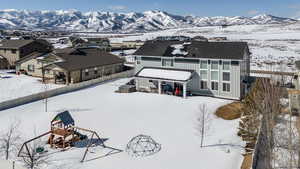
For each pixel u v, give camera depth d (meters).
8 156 21.42
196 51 41.06
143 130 27.55
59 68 49.34
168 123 29.44
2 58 64.75
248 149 21.95
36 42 69.06
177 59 41.94
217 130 27.20
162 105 35.66
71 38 124.94
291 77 42.62
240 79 38.03
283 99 29.39
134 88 43.06
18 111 33.31
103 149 23.36
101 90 43.88
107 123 29.52
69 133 24.09
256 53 82.75
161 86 41.50
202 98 38.91
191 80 41.12
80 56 55.31
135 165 20.59
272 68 55.88
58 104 36.34
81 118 30.97
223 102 36.72
